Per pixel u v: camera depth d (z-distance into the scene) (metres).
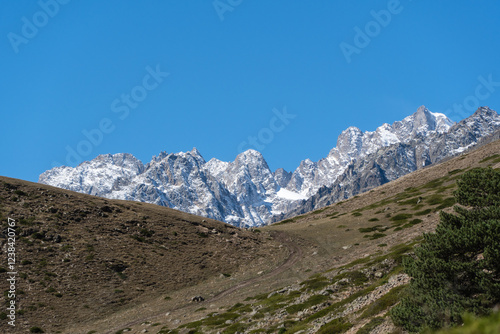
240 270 118.38
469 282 28.36
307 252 128.75
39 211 124.69
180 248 129.25
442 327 25.25
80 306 90.44
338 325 37.31
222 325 62.28
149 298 98.62
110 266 108.25
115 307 92.62
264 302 71.38
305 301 57.97
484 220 34.19
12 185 134.62
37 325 81.00
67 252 109.12
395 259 60.34
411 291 31.62
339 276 67.25
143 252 120.44
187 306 91.25
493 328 13.55
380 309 36.06
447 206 136.88
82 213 132.12
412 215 141.12
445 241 30.64
